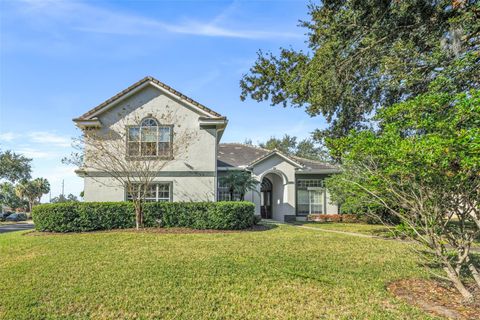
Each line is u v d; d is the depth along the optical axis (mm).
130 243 11266
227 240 12055
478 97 5102
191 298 6047
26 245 11125
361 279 7230
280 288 6582
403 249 10852
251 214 16000
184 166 17406
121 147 17047
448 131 5164
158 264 8367
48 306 5758
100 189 17016
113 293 6320
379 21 12117
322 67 14039
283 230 15688
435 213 5809
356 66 13547
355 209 16922
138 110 17531
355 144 6469
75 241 11695
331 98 14758
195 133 17672
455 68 10297
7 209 64562
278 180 24750
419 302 5844
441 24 11406
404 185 5988
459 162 4879
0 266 8422
